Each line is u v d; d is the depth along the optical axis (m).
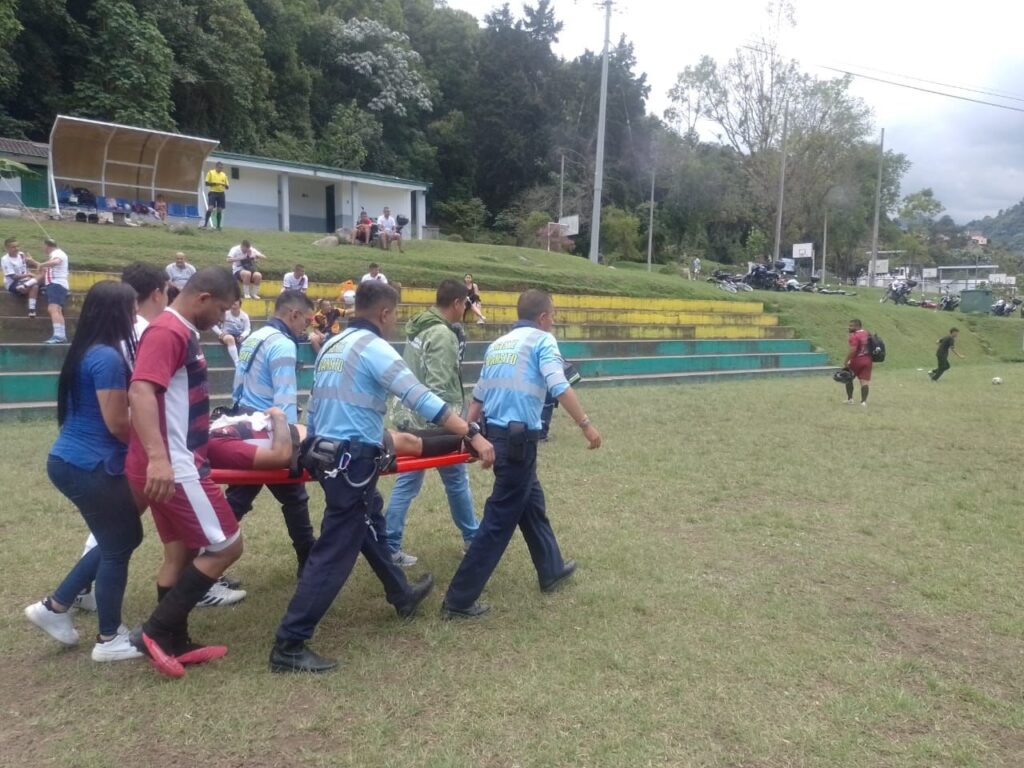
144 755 2.98
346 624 4.19
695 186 54.47
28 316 11.95
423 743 3.08
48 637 3.95
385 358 3.68
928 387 17.20
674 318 21.86
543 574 4.61
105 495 3.43
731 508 6.63
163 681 3.52
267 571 4.96
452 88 54.41
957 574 5.05
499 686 3.52
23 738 3.08
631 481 7.50
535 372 4.33
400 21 52.53
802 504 6.80
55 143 22.67
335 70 47.53
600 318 20.05
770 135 49.50
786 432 10.44
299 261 17.52
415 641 4.00
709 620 4.29
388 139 48.59
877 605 4.57
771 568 5.15
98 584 3.60
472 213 48.53
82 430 3.43
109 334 3.49
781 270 38.28
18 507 6.04
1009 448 9.45
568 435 9.88
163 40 31.81
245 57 36.44
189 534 3.48
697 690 3.52
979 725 3.30
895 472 8.08
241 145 37.53
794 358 21.58
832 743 3.12
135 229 18.84
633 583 4.83
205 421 3.58
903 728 3.26
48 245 11.62
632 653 3.86
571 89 53.00
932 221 114.19
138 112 30.69
